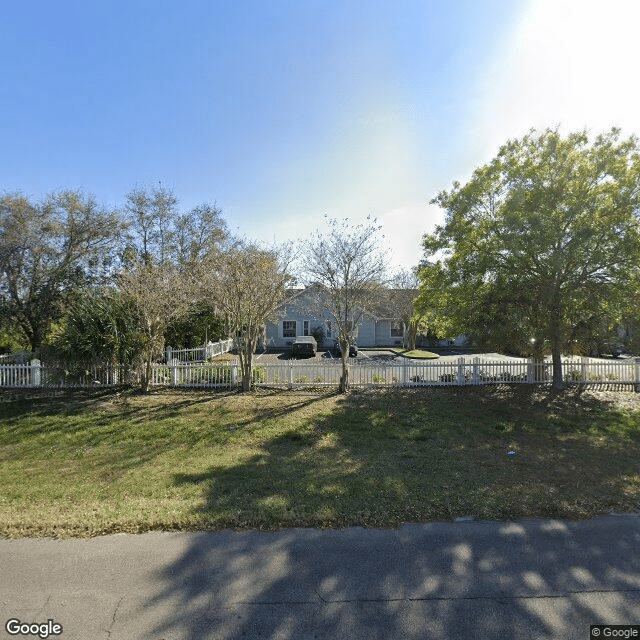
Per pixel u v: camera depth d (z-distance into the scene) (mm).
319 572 3529
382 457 6871
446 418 9672
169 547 3930
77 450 7523
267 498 5078
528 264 11250
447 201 13453
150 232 26859
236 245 17297
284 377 13602
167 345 21359
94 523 4391
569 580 3420
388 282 16547
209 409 10602
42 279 18703
